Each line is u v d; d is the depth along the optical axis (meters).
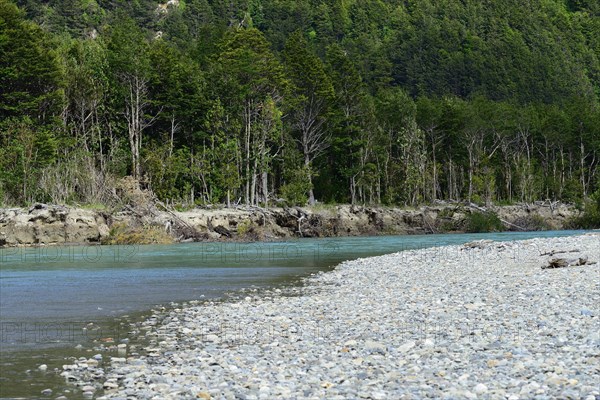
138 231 60.72
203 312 20.83
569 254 35.97
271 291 26.28
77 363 14.26
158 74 84.62
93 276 32.47
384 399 10.80
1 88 76.56
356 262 38.44
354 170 97.06
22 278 31.61
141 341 16.58
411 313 19.39
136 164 77.44
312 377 12.29
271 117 83.75
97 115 81.19
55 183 67.00
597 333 15.25
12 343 16.42
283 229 73.31
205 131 85.62
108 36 97.62
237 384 12.04
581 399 10.42
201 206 75.56
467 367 12.78
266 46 88.44
